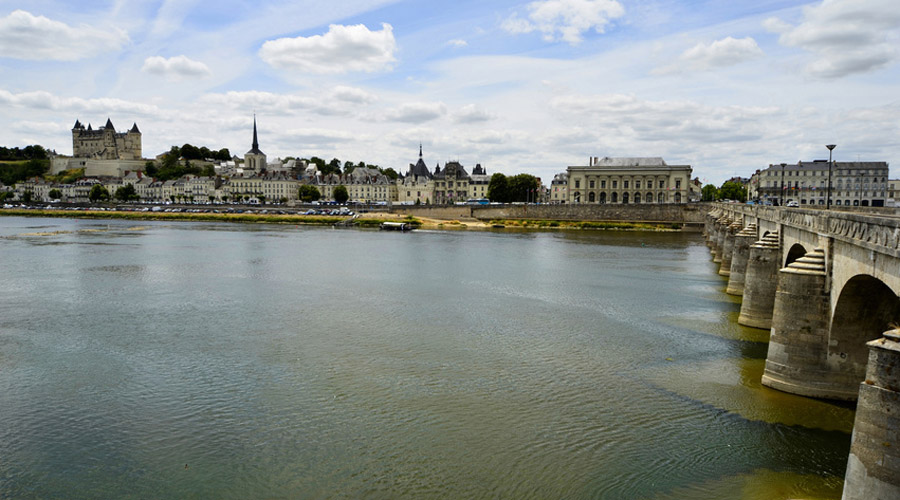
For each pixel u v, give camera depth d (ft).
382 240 481.87
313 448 104.12
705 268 308.19
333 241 469.16
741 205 298.15
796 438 104.99
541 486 92.12
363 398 124.36
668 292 236.63
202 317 193.57
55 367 144.05
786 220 157.79
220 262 329.72
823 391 118.42
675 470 95.81
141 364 145.89
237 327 180.55
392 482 93.61
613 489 90.68
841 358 115.96
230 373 139.44
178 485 93.86
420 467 97.60
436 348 158.30
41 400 124.57
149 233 535.60
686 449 102.17
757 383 129.49
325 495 90.63
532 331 175.22
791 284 119.75
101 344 162.71
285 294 233.14
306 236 519.19
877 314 108.68
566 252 389.80
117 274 283.38
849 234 98.94
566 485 92.27
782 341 122.52
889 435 66.85
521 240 486.38
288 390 128.98
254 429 111.04
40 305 211.82
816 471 95.14
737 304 212.23
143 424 113.60
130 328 179.42
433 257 359.87
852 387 116.06
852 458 70.54
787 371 122.11
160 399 124.77
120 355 152.97
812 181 548.72
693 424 111.04
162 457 101.96
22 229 569.23
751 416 113.39
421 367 143.02
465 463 98.73
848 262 100.48
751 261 177.78
